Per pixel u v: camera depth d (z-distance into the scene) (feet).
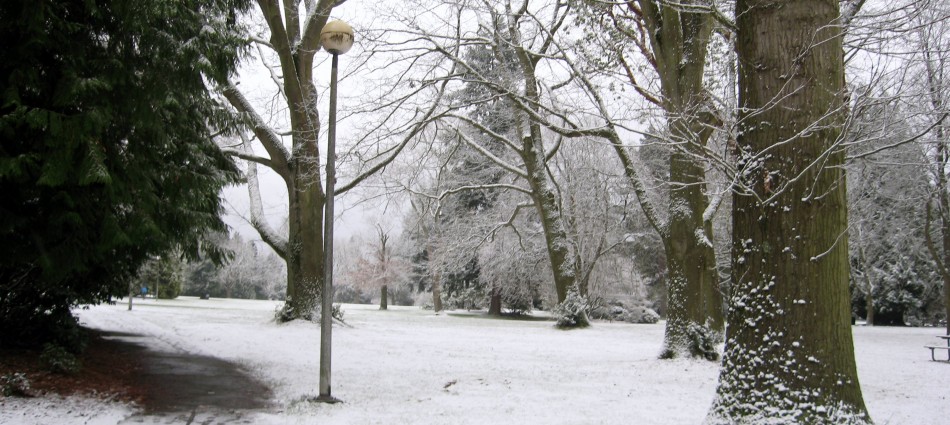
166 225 29.71
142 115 26.58
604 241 105.29
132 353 40.04
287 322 64.13
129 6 25.05
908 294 122.31
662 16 40.86
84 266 27.84
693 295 42.73
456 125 82.33
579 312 79.46
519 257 108.47
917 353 54.39
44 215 25.89
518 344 56.70
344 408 25.75
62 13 26.04
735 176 20.66
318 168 61.82
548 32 43.11
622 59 41.32
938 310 123.03
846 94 21.07
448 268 112.78
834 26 19.63
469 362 42.55
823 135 20.07
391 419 23.68
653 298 139.13
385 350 48.52
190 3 28.09
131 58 27.04
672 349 42.50
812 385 19.08
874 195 63.31
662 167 77.56
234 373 34.99
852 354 19.71
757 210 20.85
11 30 24.29
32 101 25.31
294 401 26.81
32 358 29.50
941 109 21.21
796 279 19.66
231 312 96.43
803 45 20.52
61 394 25.12
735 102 31.01
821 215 19.75
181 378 32.32
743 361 20.61
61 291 31.55
